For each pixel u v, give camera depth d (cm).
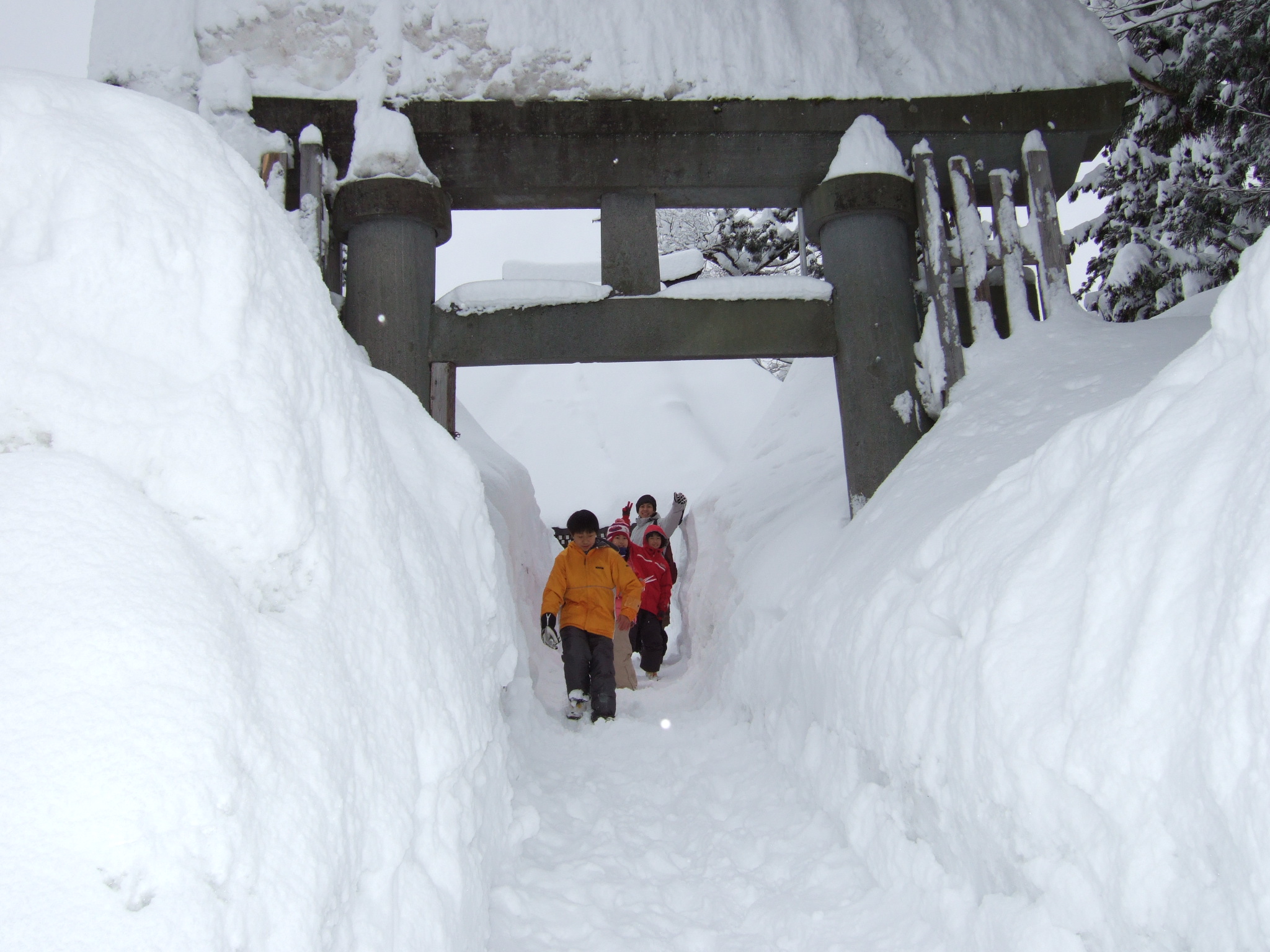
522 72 580
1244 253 206
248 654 158
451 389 571
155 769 126
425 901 193
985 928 214
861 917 264
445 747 218
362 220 563
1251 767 143
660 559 858
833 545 537
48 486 145
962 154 618
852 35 611
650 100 586
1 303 156
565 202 605
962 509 316
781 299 596
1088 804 184
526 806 349
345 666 187
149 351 171
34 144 175
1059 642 210
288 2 575
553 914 277
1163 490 192
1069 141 620
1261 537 154
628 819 382
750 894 301
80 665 129
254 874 136
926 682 268
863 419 580
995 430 491
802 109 597
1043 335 575
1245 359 196
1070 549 225
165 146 192
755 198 615
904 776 276
